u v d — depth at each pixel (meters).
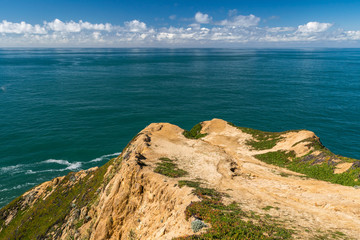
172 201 26.83
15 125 99.00
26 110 118.94
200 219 20.41
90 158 74.88
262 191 29.84
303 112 116.00
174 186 29.39
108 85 184.12
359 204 24.48
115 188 36.56
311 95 148.50
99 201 39.50
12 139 85.88
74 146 81.56
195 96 149.50
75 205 45.81
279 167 43.56
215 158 44.66
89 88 172.12
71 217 42.53
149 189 32.22
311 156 43.22
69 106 126.81
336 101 134.38
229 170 38.34
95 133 92.38
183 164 41.41
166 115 113.50
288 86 176.88
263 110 119.62
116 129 96.69
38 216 48.75
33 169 68.50
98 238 34.56
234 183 32.72
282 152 47.84
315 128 96.50
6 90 160.25
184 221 21.02
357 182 32.28
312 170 39.19
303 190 30.23
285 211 23.72
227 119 107.81
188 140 58.03
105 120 106.56
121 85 184.50
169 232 21.09
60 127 97.69
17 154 75.94
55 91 160.62
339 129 95.25
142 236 27.59
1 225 50.03
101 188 44.66
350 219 21.94
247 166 42.12
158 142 53.94
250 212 22.88
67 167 69.88
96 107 125.56
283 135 55.19
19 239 45.56
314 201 26.12
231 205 24.33
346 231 19.66
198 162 42.56
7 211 51.97
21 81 195.12
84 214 40.56
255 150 52.94
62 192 52.56
